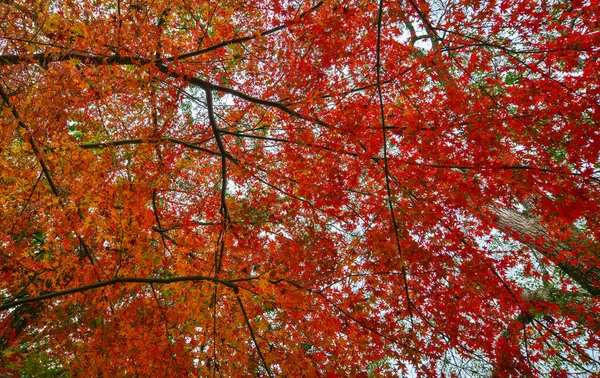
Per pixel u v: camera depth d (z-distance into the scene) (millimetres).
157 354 3930
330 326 4531
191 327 3895
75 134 5363
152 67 3941
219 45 4898
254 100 4867
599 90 3674
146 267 4176
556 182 3914
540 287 5961
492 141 4121
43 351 3971
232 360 3898
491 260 4465
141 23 3863
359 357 4469
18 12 3219
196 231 5105
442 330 4336
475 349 4227
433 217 4277
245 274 4797
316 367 4234
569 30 4121
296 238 4789
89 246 4379
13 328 4082
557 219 4176
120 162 4238
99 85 3787
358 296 4582
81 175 3873
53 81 3330
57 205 4070
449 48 3986
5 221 4027
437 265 4105
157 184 4602
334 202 4945
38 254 5477
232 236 4629
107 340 4020
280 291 4293
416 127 4316
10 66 3287
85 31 3564
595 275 4605
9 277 4059
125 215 4070
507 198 4637
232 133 5262
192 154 6305
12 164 3986
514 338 4484
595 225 4059
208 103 4914
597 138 3680
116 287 4133
